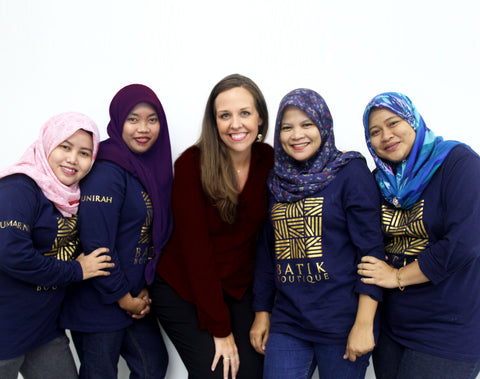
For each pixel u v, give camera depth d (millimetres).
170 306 1452
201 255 1377
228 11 1679
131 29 1708
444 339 1128
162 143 1561
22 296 1198
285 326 1325
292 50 1677
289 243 1312
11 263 1118
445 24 1610
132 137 1435
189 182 1401
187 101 1718
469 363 1117
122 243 1389
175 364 1766
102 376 1377
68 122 1220
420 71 1635
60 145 1220
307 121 1265
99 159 1352
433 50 1624
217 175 1391
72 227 1287
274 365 1308
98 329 1346
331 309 1241
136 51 1714
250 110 1361
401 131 1187
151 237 1483
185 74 1709
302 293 1286
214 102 1405
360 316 1213
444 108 1638
